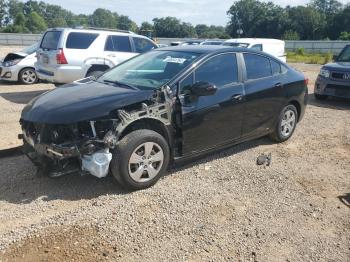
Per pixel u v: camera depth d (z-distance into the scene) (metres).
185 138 5.02
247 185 5.02
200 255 3.55
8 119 7.99
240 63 5.77
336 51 49.75
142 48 11.50
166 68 5.23
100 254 3.48
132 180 4.55
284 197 4.75
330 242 3.87
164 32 106.44
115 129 4.39
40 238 3.67
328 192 4.96
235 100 5.54
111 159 4.42
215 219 4.16
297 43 51.72
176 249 3.62
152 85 4.95
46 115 4.38
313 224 4.18
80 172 4.48
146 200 4.47
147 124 4.82
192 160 5.52
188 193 4.70
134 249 3.58
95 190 4.66
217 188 4.88
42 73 10.61
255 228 4.03
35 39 47.44
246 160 5.88
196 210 4.31
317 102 10.87
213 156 5.96
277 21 103.06
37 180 4.88
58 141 4.39
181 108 4.89
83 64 10.27
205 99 5.17
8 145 6.12
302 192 4.91
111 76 5.61
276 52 16.81
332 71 10.45
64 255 3.44
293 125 6.89
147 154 4.63
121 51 10.98
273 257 3.58
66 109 4.40
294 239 3.88
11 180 4.86
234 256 3.57
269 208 4.45
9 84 13.24
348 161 6.09
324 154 6.36
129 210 4.23
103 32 10.71
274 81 6.25
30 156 4.79
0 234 3.70
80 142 4.30
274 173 5.44
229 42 16.48
